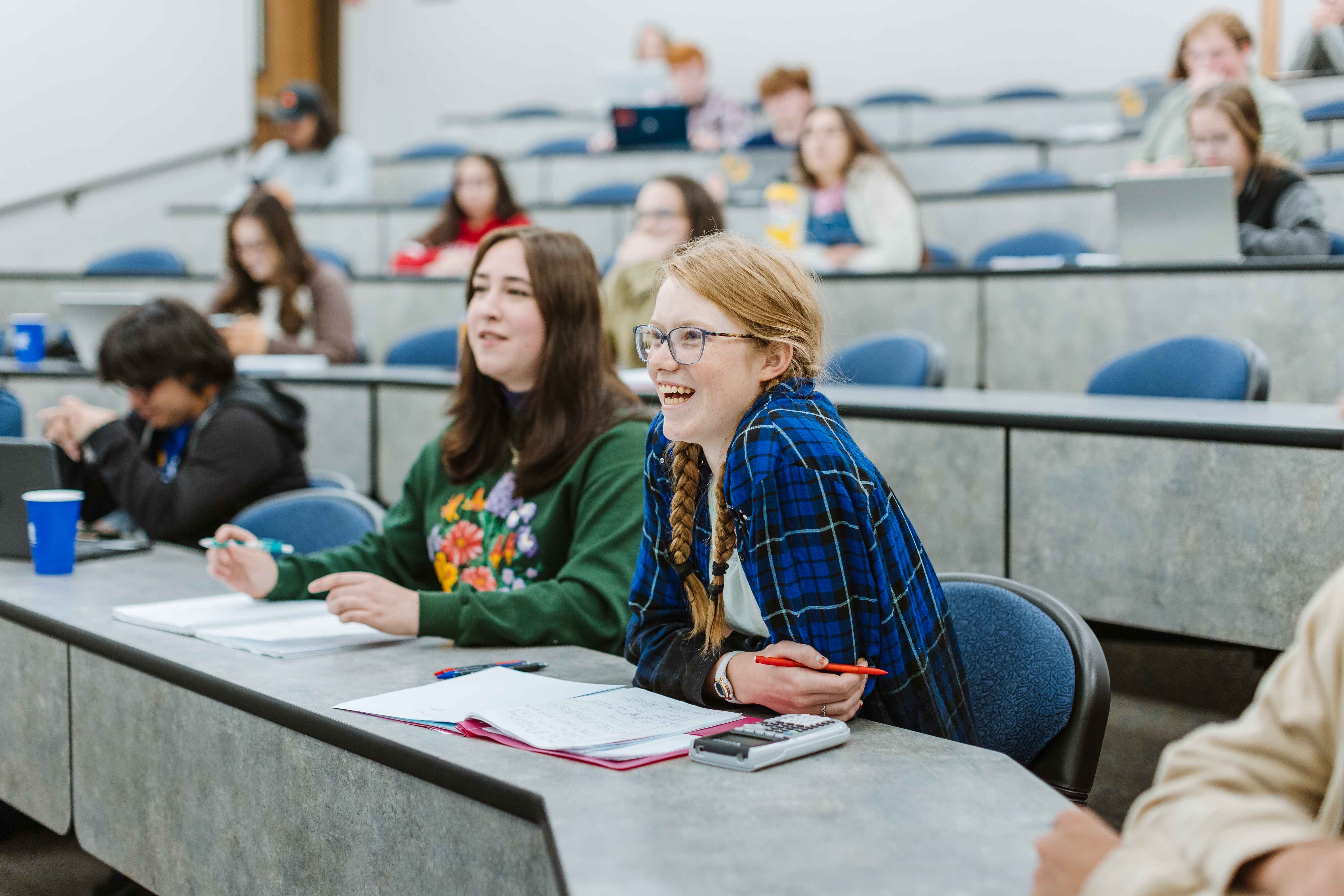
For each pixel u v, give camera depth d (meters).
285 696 1.20
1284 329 3.12
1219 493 1.92
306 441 2.46
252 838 1.23
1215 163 3.51
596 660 1.38
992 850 0.81
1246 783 0.64
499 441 1.69
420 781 1.02
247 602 1.64
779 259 1.14
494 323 1.60
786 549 1.07
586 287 1.63
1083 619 1.32
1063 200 4.67
